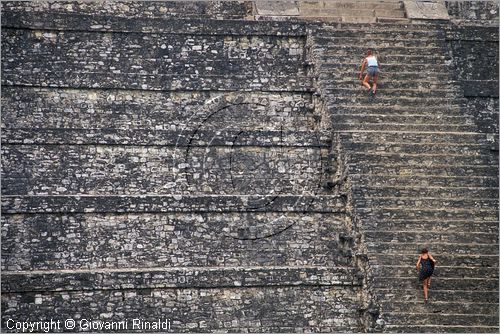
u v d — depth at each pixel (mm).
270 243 72938
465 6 83375
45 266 71500
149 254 72250
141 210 72438
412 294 70062
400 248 71688
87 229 72125
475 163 75500
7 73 75750
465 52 81938
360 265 71688
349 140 75500
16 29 76438
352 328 71125
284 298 71438
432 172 74875
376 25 80500
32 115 75625
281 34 78938
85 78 76375
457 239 72438
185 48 77875
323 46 78938
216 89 77438
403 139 75938
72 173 74188
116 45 77375
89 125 75938
